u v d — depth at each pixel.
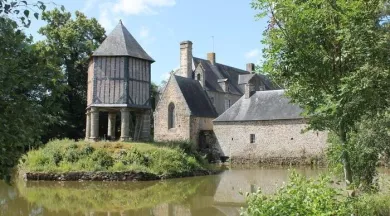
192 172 23.23
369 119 8.22
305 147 32.03
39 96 4.64
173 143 25.25
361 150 9.23
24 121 4.43
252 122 34.69
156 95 50.38
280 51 7.37
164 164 21.95
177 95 36.84
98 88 24.89
